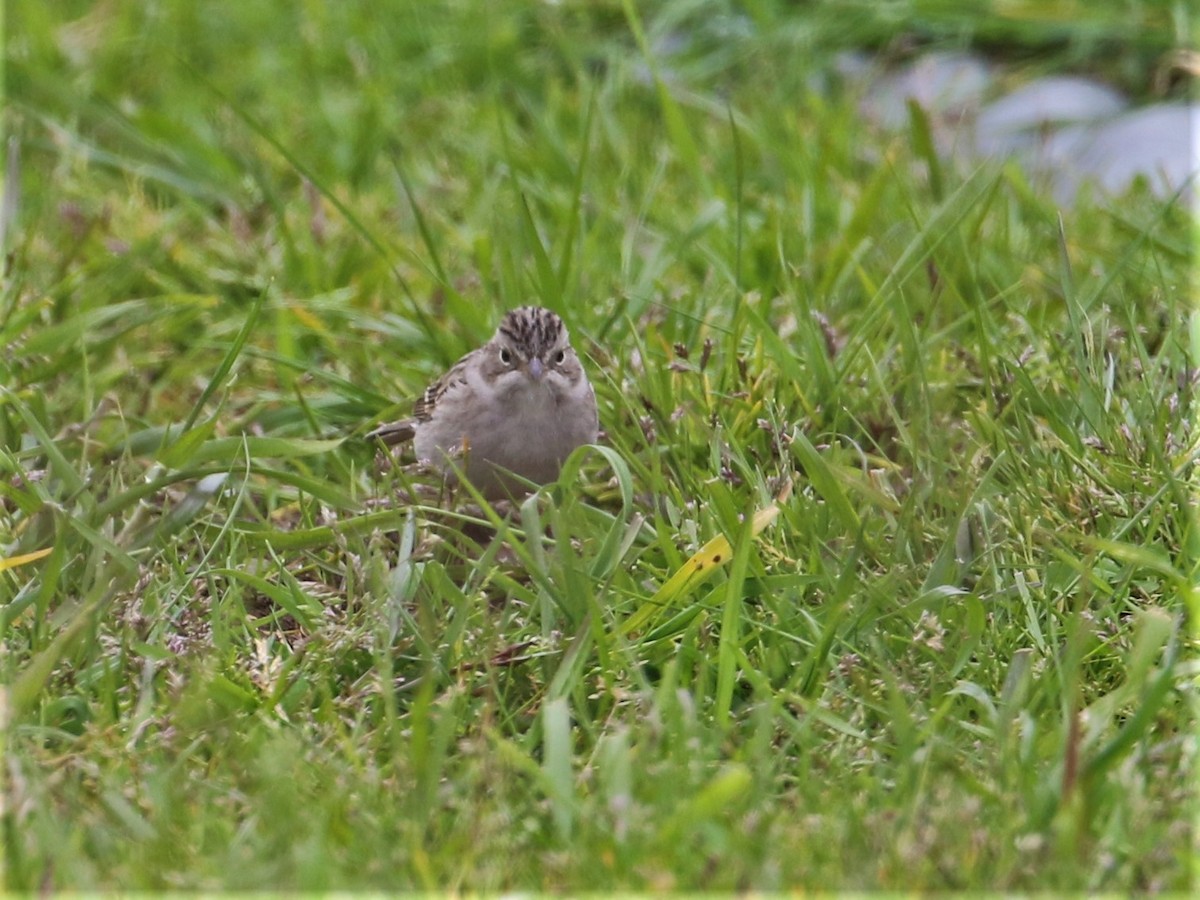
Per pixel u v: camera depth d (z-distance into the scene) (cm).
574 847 721
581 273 1348
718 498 952
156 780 770
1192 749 803
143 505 998
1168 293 1146
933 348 1217
